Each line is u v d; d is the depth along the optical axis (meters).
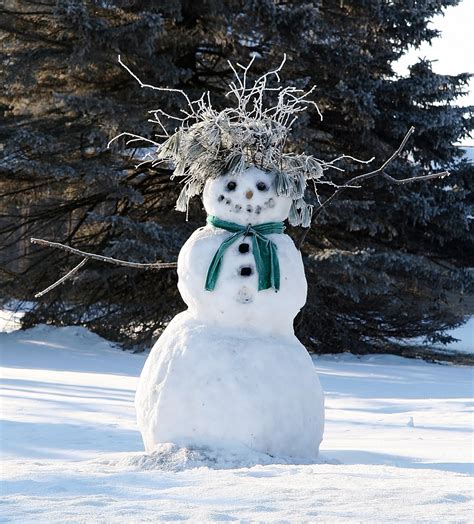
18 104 33.84
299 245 11.37
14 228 35.97
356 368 30.39
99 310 35.91
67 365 27.38
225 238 10.52
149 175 35.69
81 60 31.11
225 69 36.50
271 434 9.98
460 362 36.41
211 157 10.79
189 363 10.12
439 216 36.53
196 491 7.00
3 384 19.39
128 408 16.06
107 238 34.53
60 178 32.66
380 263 33.53
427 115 35.84
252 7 31.81
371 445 12.45
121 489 7.11
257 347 10.19
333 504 6.41
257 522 5.66
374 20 35.31
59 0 30.16
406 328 37.94
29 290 35.59
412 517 5.90
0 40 33.19
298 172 10.94
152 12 33.06
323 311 35.50
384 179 35.12
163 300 33.94
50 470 8.88
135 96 32.31
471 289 36.41
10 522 5.66
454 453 11.42
